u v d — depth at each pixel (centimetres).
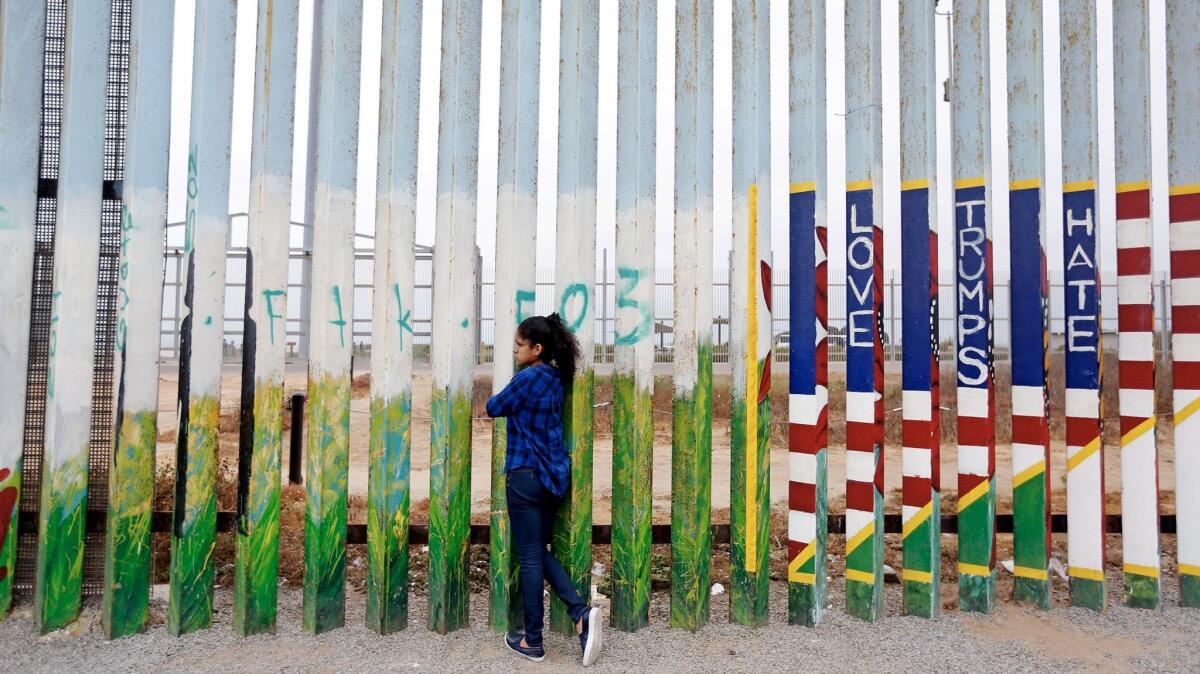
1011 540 543
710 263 368
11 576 370
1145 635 356
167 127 369
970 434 390
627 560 360
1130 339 400
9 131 367
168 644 342
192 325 355
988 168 394
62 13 386
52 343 362
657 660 328
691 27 374
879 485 381
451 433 359
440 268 365
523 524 330
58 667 318
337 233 363
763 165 373
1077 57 406
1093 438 393
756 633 359
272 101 362
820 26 388
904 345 389
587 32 371
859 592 379
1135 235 400
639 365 361
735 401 371
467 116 369
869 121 385
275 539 358
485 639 351
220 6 366
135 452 355
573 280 365
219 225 363
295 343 1225
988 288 390
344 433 364
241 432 357
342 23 365
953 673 316
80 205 364
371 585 361
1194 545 395
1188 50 406
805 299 378
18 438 370
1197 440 396
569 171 369
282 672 315
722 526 398
